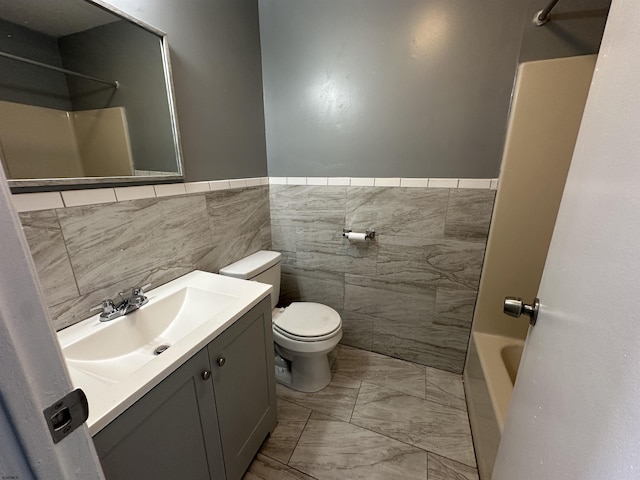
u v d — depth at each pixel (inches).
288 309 66.8
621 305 13.3
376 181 64.2
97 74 36.6
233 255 63.9
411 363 72.9
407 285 68.2
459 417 57.5
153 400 27.4
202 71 51.6
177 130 47.0
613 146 16.2
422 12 52.5
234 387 40.1
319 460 48.9
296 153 69.9
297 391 64.1
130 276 42.3
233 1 57.2
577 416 15.9
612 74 17.6
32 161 31.3
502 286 59.5
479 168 56.2
